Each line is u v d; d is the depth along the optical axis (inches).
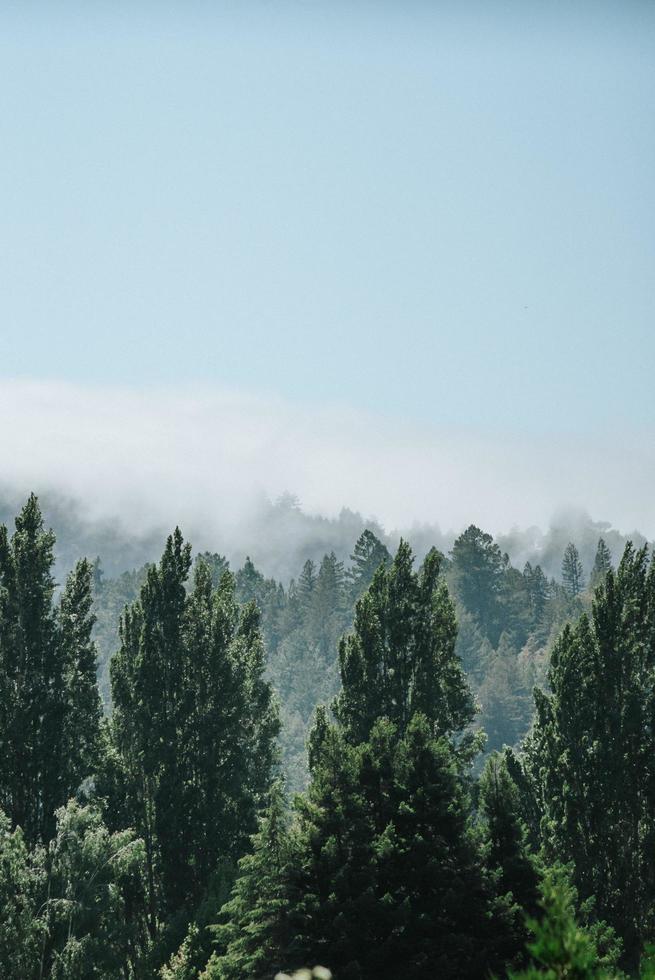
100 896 1646.2
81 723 2143.2
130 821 2122.3
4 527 2160.4
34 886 1612.9
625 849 1878.7
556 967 316.8
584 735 1937.7
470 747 2124.8
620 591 2010.3
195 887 2087.8
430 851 1435.8
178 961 1620.3
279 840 1496.1
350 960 1326.3
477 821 1619.1
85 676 2183.8
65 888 1625.2
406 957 1344.7
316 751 2169.0
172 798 2098.9
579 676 1964.8
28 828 2016.5
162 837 2092.8
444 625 2166.6
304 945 1363.2
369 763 1560.0
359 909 1349.7
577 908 1493.6
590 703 1961.1
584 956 317.1
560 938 319.9
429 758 1545.3
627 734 1909.4
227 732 2208.4
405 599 2180.1
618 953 1317.7
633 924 1819.6
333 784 1535.4
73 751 2105.1
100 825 1878.7
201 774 2167.8
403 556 2197.3
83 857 1658.5
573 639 2005.4
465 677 2185.0
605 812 1887.3
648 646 1978.3
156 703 2169.0
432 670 2143.2
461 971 1316.4
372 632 2169.0
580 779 1915.6
